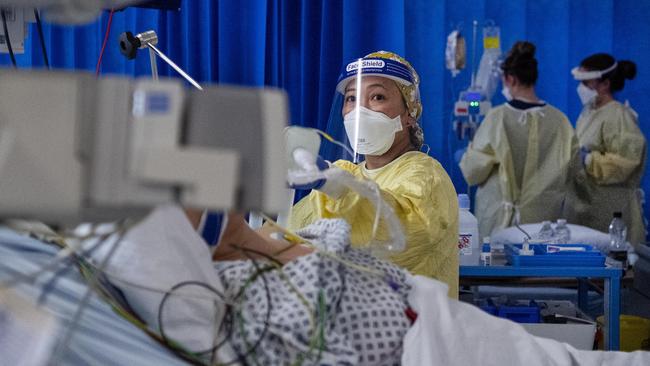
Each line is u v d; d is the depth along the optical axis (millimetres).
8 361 1049
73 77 833
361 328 1332
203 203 828
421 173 2049
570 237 3375
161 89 843
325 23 3666
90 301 1184
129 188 824
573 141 3902
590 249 2795
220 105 862
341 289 1324
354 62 2232
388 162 2246
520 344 1453
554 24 3998
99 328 1152
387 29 3697
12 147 807
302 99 3719
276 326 1226
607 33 3979
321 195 1866
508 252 2795
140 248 1251
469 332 1424
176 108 837
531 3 3986
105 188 820
